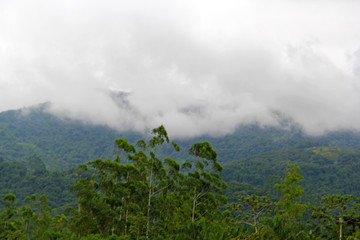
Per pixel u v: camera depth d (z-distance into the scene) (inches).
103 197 2151.8
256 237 1633.9
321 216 1834.4
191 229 1705.2
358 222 1689.2
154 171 2244.1
